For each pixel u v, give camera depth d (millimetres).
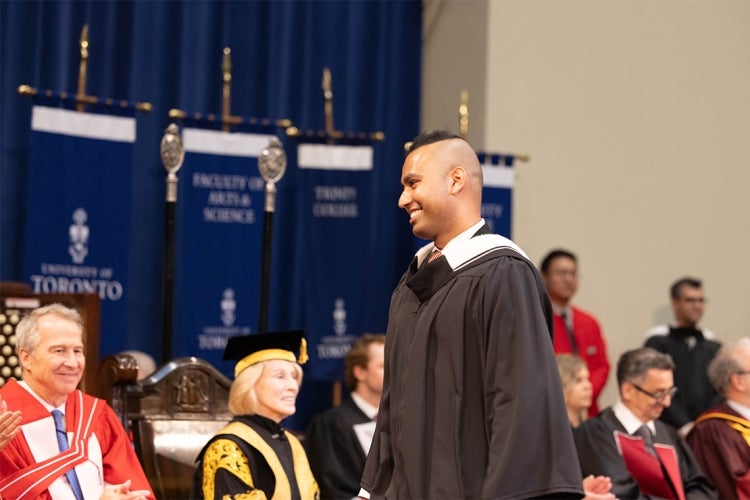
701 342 10172
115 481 5582
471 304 3838
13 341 6824
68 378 5551
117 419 5855
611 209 11078
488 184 9953
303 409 10578
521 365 3674
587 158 10977
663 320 11234
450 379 3818
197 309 9203
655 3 11375
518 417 3613
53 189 8547
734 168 11641
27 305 6922
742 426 7844
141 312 9930
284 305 10539
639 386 7562
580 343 9781
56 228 8531
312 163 9883
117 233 8781
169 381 6547
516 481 3570
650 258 11234
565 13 10945
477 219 4062
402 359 4000
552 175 10820
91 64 9953
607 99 11109
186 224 9203
